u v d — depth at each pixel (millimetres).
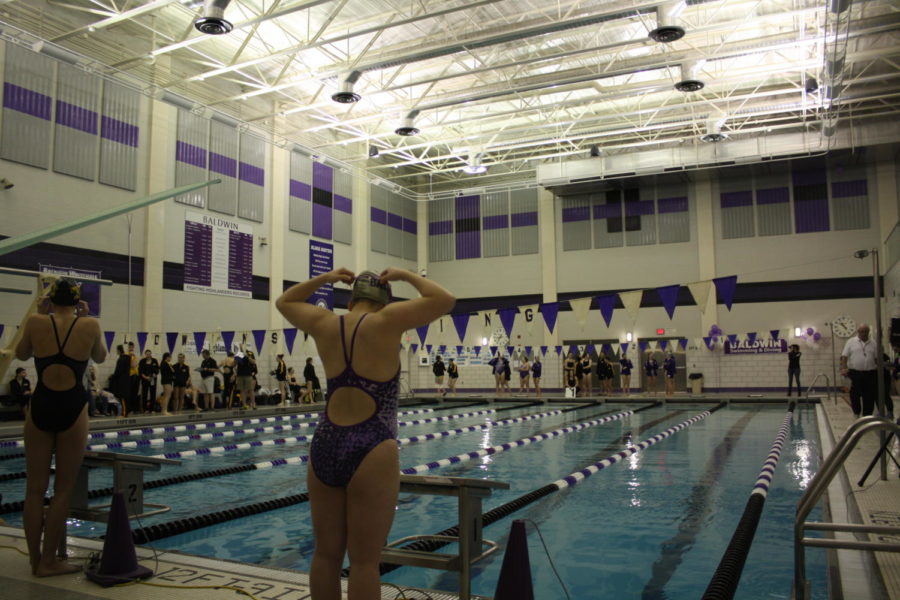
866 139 19109
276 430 12945
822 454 7996
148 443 10602
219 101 15484
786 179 22391
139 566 3291
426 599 2975
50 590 3025
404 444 10297
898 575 3256
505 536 4652
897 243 16406
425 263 27172
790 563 3922
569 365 21406
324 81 16031
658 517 5172
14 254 13273
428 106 16156
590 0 13602
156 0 11734
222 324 18000
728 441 10016
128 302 15547
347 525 2262
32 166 13719
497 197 26250
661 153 21391
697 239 23281
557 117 20438
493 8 14539
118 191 15508
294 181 20891
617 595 3457
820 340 21500
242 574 3234
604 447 9469
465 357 25766
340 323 2381
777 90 16938
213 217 17922
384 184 23531
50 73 14133
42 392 3297
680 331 23203
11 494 6371
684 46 15781
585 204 24906
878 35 15133
